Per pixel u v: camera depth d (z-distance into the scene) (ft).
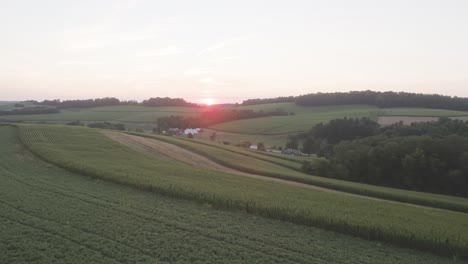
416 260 51.80
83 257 44.39
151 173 107.04
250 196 81.15
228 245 51.16
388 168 189.16
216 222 62.44
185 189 82.84
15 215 59.41
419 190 181.16
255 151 247.29
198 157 186.19
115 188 86.84
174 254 46.68
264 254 48.78
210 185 94.32
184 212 67.92
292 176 154.10
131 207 69.05
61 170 107.34
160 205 72.33
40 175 97.96
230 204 73.31
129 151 164.14
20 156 129.70
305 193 97.50
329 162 198.18
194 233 55.36
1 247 46.26
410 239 57.47
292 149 305.73
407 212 82.12
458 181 169.27
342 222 62.44
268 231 59.52
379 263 48.93
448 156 175.73
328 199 90.17
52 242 48.75
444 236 58.08
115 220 59.57
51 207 65.31
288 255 48.98
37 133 191.62
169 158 169.17
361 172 196.65
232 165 170.40
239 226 60.90
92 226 55.77
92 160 124.98
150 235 53.26
